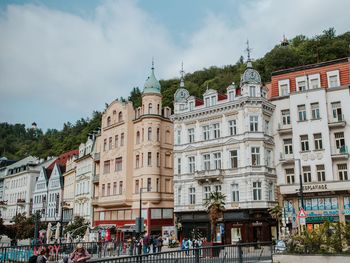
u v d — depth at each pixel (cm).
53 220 8688
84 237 6444
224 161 4978
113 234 6212
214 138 5134
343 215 4222
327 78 4778
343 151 4447
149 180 5766
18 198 10619
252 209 4603
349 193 4222
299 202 4534
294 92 4844
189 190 5272
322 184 4322
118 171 6291
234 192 4831
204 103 5366
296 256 2092
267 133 4919
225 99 5172
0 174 12256
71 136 13325
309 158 4597
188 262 1903
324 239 2098
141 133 6038
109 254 3825
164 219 5788
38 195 9744
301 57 8331
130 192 6034
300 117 4788
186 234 5178
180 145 5478
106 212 6588
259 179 4678
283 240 2834
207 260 2006
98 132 7575
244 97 4859
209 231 4959
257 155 4769
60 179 8844
